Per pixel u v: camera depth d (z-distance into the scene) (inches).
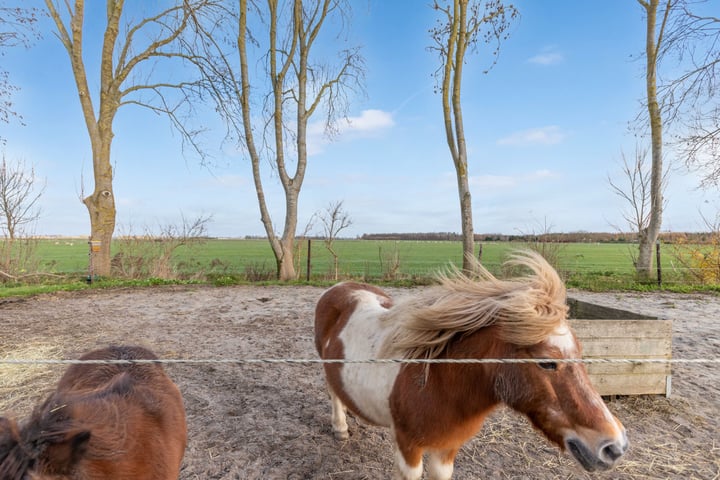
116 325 305.7
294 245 648.4
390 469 128.6
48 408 57.5
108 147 550.9
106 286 491.2
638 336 167.8
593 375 165.9
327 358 124.0
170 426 78.5
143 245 585.6
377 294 142.6
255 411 165.2
